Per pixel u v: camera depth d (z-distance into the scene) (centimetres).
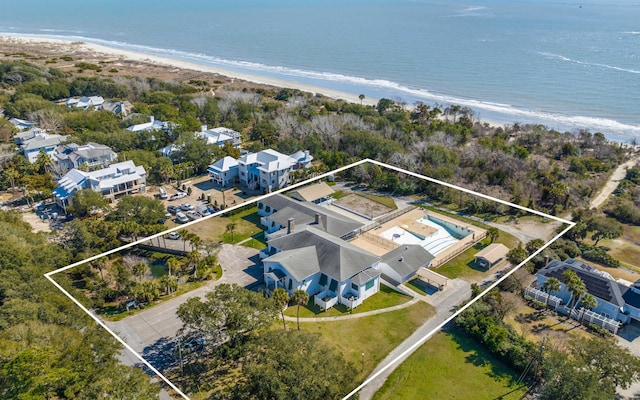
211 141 9494
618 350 3956
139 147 9181
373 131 9756
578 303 4984
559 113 12862
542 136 10181
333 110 12469
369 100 14500
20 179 7594
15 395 3288
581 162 8669
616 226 6306
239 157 8862
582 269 5222
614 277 5488
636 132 11225
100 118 10562
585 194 7488
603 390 3638
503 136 10412
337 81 17488
